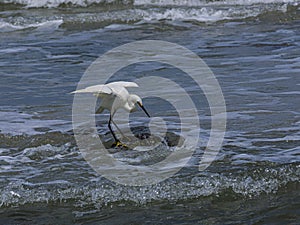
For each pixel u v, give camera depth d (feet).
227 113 71.46
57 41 110.11
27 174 56.80
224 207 50.11
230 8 129.59
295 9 126.72
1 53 101.60
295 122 67.97
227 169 56.65
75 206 50.47
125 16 125.80
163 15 126.41
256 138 64.13
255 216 48.73
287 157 58.90
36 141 64.59
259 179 54.03
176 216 48.83
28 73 89.66
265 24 119.24
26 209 50.11
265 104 73.72
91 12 132.87
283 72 85.92
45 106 75.36
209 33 113.60
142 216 48.93
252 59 93.40
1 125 68.90
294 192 52.19
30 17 128.67
